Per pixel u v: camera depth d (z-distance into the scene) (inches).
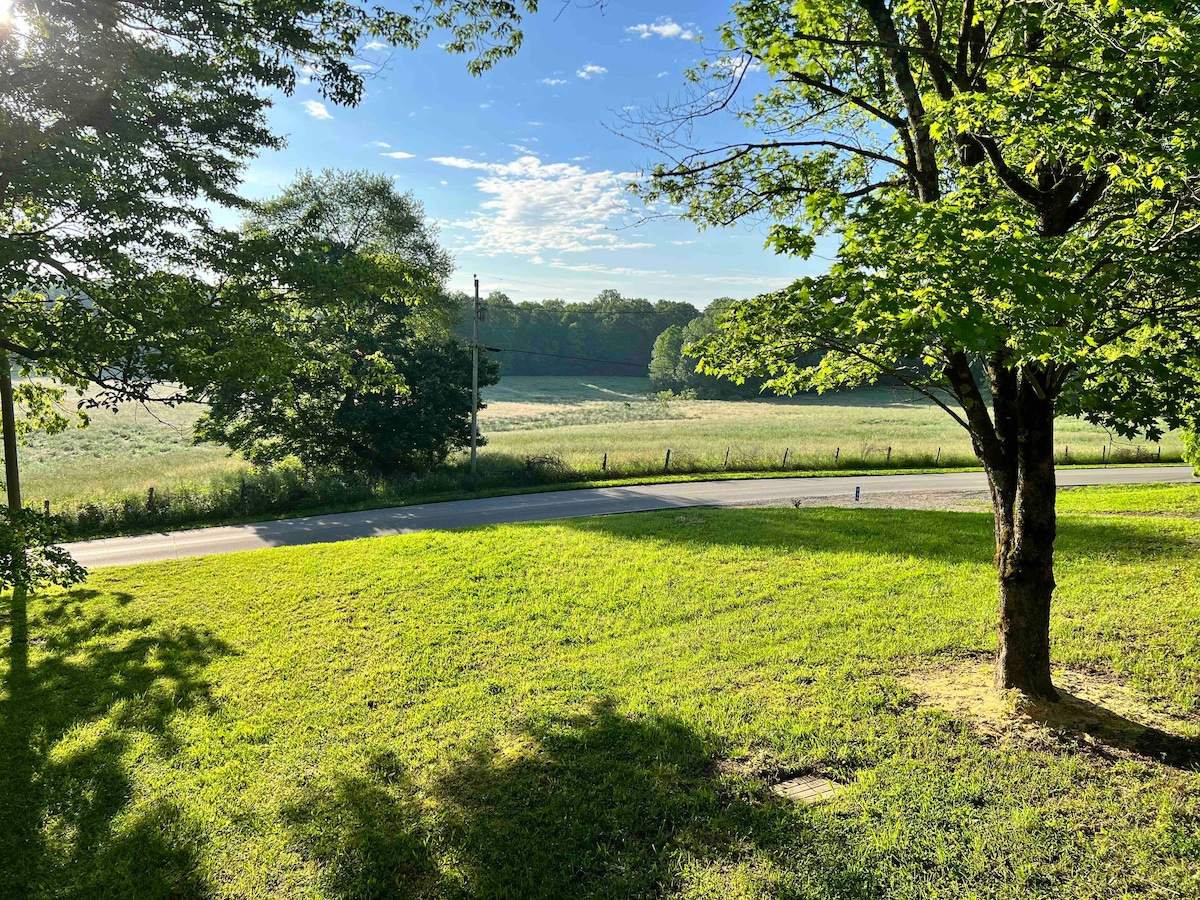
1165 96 210.8
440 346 1264.8
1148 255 207.6
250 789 255.4
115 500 958.4
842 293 217.9
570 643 389.7
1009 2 252.2
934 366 279.4
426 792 246.4
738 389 3671.3
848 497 992.9
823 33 261.9
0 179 357.7
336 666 367.6
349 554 609.0
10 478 567.8
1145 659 316.2
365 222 1492.4
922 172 262.1
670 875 196.7
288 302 562.3
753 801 228.1
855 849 200.7
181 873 212.4
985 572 482.0
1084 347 206.5
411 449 1213.1
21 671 375.2
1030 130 205.0
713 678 328.2
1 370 491.8
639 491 1098.7
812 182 357.7
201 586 528.7
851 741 261.4
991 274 182.7
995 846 198.2
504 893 195.6
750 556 555.8
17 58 350.3
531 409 3004.4
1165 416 231.3
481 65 431.8
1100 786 223.5
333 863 212.8
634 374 5059.1
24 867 217.9
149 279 415.2
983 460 284.4
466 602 466.3
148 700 334.3
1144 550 505.0
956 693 296.7
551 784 245.9
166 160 406.3
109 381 433.7
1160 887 179.2
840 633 378.0
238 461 1443.2
